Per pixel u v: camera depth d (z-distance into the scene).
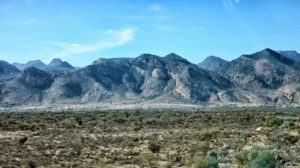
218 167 25.66
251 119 88.62
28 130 69.25
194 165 26.25
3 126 74.00
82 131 67.69
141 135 59.31
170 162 31.78
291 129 54.38
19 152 38.72
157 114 132.00
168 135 57.88
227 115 111.50
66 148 42.84
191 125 78.56
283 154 29.83
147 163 31.59
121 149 42.19
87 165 30.44
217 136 52.41
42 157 35.06
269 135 49.22
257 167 22.66
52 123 90.31
